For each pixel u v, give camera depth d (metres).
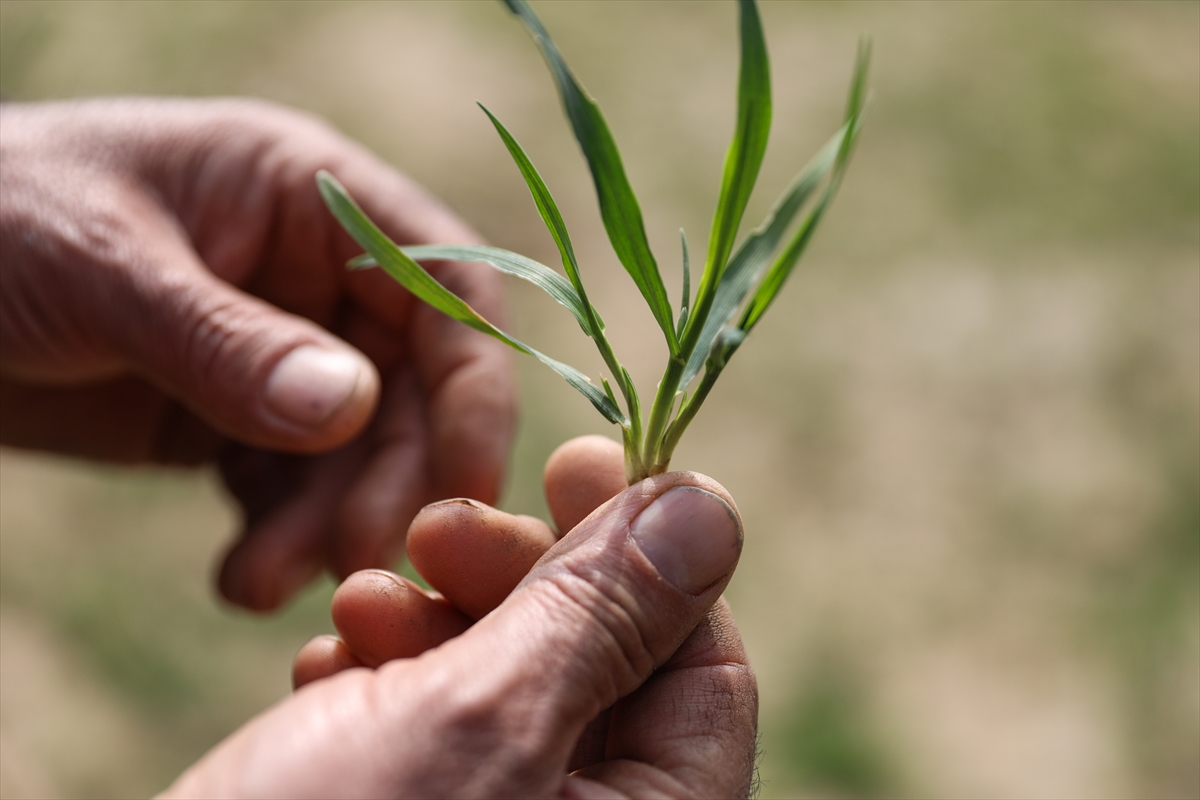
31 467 2.04
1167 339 2.36
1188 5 3.23
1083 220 2.62
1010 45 3.08
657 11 3.19
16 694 1.66
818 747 1.75
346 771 0.57
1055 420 2.23
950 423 2.22
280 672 1.84
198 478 2.08
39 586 1.87
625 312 2.37
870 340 2.36
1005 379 2.29
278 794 0.57
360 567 1.28
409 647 0.79
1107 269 2.50
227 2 3.09
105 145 1.16
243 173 1.24
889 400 2.26
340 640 0.82
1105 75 2.99
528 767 0.58
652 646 0.65
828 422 2.22
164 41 2.96
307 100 2.82
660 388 0.67
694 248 2.49
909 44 3.07
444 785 0.57
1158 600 1.94
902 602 1.95
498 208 2.58
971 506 2.09
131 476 2.07
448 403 1.28
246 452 1.40
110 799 1.61
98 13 3.01
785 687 1.83
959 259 2.52
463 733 0.58
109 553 1.96
